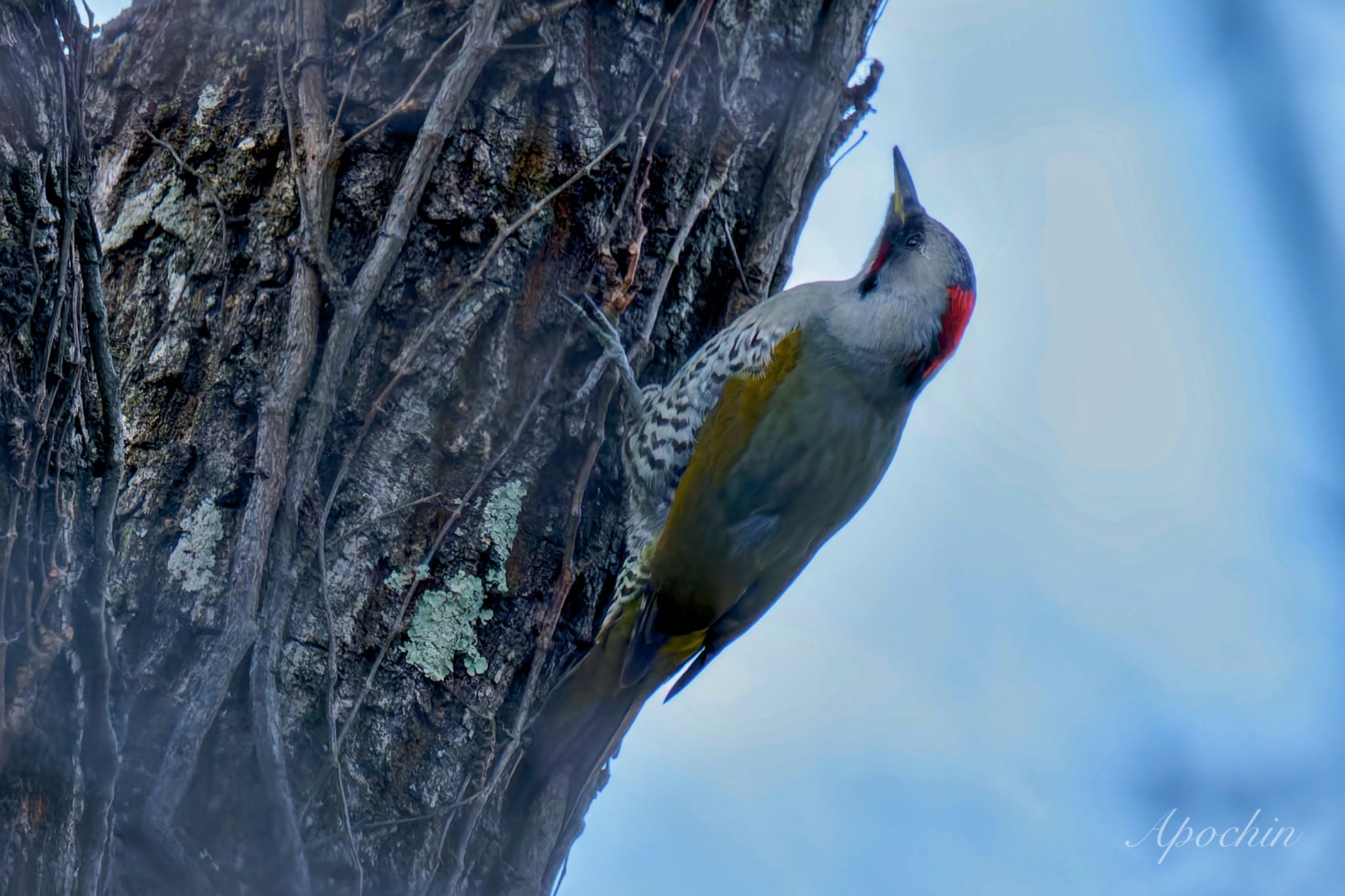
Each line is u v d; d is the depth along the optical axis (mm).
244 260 7438
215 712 6484
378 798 6836
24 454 5527
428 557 7172
